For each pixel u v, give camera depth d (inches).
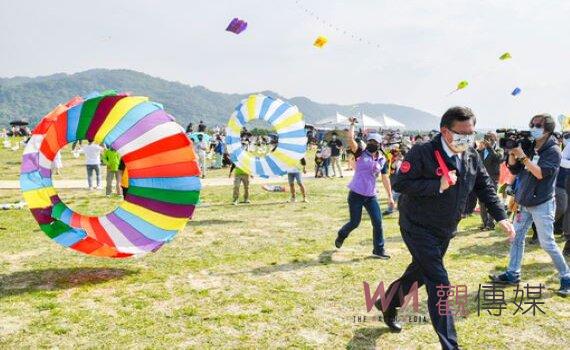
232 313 189.9
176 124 242.1
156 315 187.2
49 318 182.7
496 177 375.6
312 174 871.7
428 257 149.6
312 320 183.5
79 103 226.8
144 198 241.4
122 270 247.0
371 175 266.1
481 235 340.2
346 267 254.4
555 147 203.9
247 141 1338.6
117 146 236.1
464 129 139.3
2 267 249.3
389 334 171.3
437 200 147.3
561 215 279.7
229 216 419.2
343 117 1588.3
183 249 293.6
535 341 167.6
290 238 326.3
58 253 279.1
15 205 446.6
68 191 585.9
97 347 159.2
